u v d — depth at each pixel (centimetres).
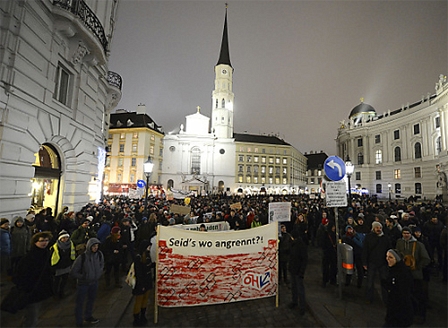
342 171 636
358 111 5925
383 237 593
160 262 531
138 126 5156
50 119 993
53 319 499
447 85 3303
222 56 6875
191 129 6331
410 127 4281
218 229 854
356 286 695
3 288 589
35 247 420
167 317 528
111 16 1677
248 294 567
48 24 956
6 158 781
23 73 838
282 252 729
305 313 555
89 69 1298
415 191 4103
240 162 6450
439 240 759
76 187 1216
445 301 595
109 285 681
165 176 5838
